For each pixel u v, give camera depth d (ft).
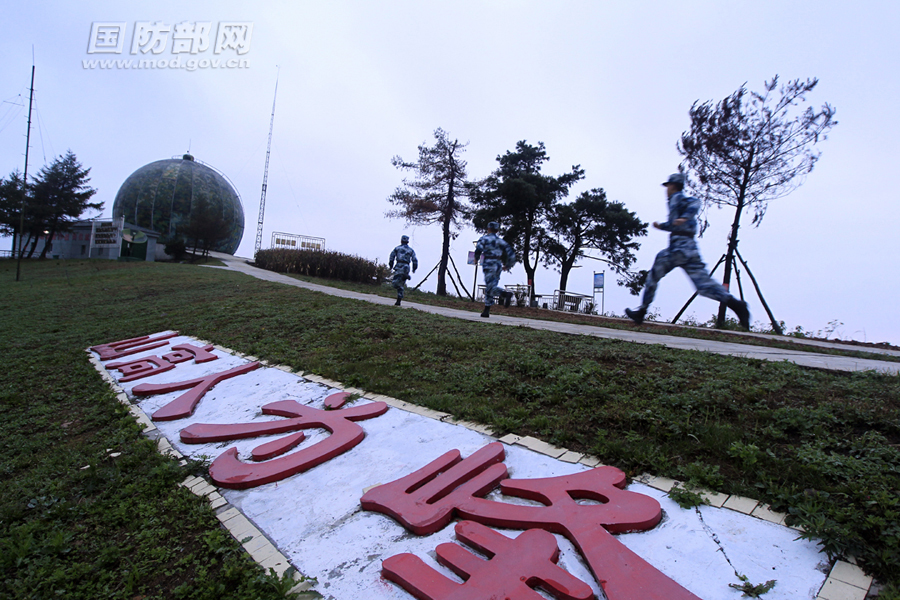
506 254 35.63
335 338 26.02
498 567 8.23
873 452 10.00
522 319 36.86
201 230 121.90
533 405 14.79
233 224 158.10
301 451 13.65
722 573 7.72
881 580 7.14
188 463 14.07
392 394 17.02
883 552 7.30
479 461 11.58
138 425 17.48
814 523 8.08
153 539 10.44
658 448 11.28
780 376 15.70
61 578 9.28
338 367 20.80
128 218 143.64
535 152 90.79
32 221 134.62
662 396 13.91
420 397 16.33
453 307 49.03
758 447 10.89
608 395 14.60
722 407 13.16
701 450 11.13
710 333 33.63
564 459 11.48
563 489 10.15
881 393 13.52
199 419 17.98
